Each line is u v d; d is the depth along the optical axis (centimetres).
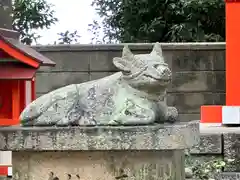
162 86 507
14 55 813
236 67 1018
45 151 507
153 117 499
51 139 495
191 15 1667
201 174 843
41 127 509
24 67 830
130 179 500
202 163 866
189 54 1162
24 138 499
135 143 484
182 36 1658
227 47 1019
